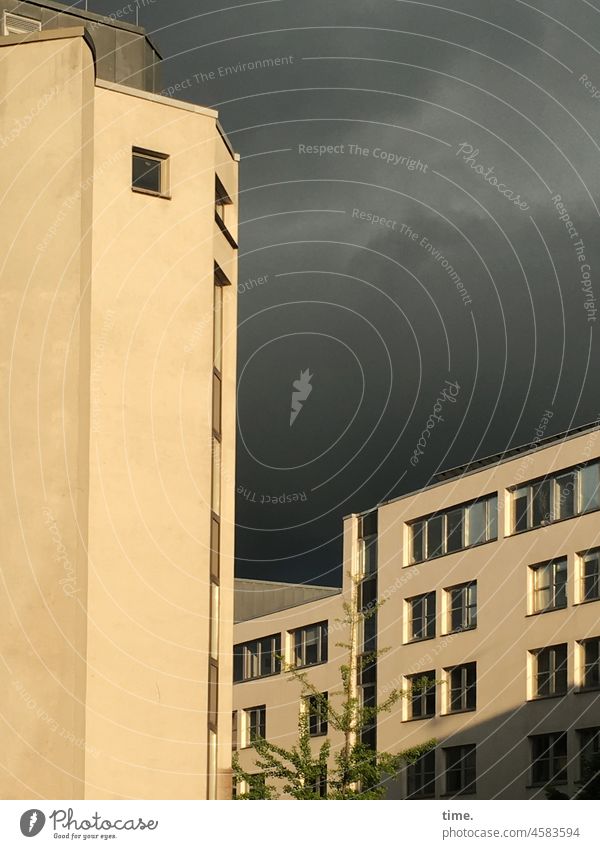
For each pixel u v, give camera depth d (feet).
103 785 125.49
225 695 139.13
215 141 143.23
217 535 142.31
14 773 119.65
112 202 136.56
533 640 251.19
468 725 260.01
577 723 240.53
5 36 133.80
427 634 273.75
